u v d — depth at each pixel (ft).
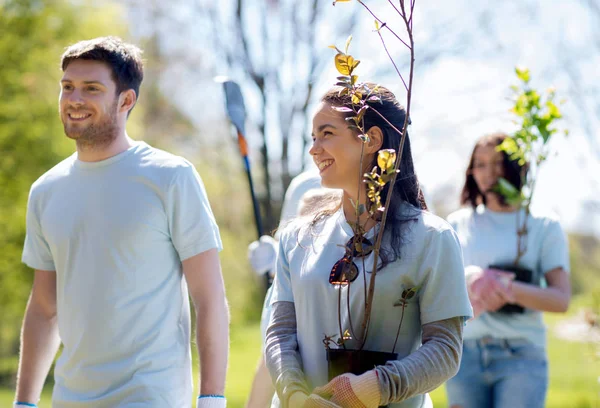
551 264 15.66
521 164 15.66
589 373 37.65
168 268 10.66
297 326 9.41
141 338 10.39
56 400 10.61
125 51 11.07
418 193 9.36
